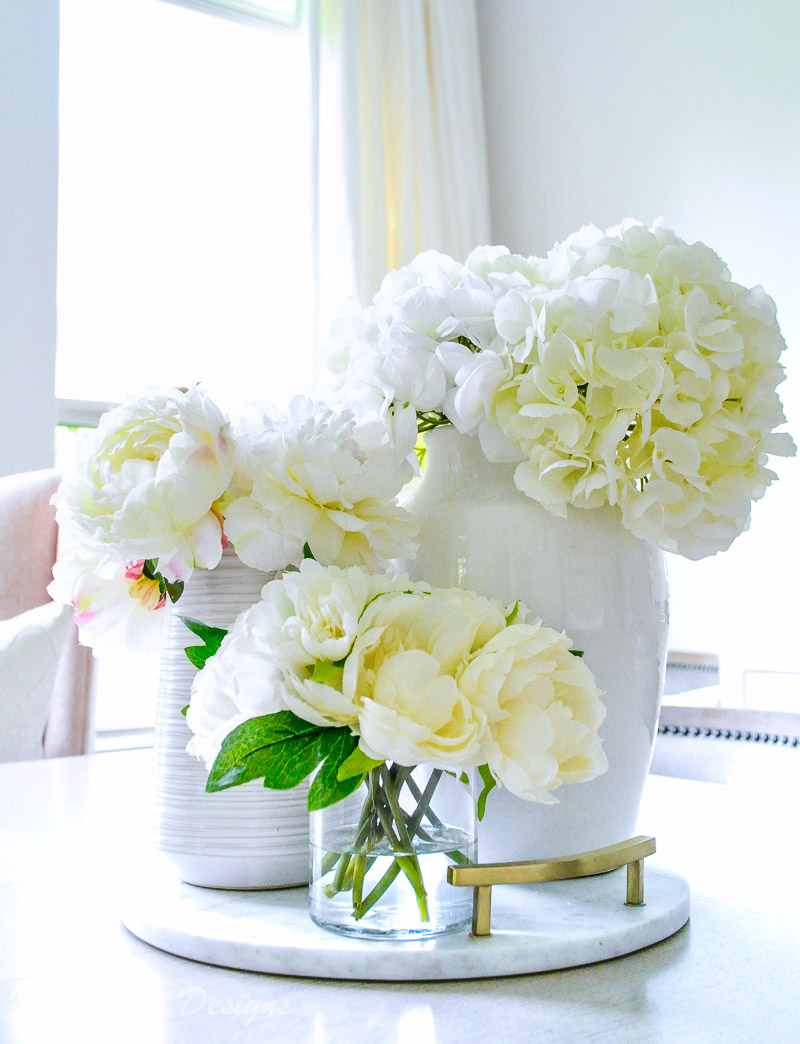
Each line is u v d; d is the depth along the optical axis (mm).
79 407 2865
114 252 3113
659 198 2891
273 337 3305
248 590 553
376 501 513
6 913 550
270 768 420
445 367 559
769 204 2607
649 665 601
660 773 1258
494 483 599
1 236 2572
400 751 388
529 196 3275
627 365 521
